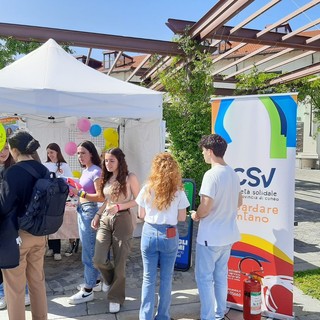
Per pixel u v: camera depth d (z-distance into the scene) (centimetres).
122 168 340
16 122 659
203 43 793
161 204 290
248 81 1229
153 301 306
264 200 336
